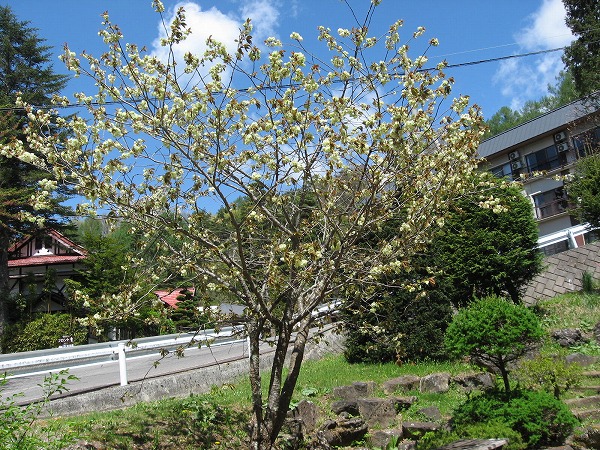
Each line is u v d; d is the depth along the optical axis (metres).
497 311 7.04
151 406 8.20
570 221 28.95
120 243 21.11
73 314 21.91
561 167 28.64
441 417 8.09
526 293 14.06
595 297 12.65
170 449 6.90
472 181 6.88
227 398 8.91
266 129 5.67
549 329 11.30
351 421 8.04
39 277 27.70
